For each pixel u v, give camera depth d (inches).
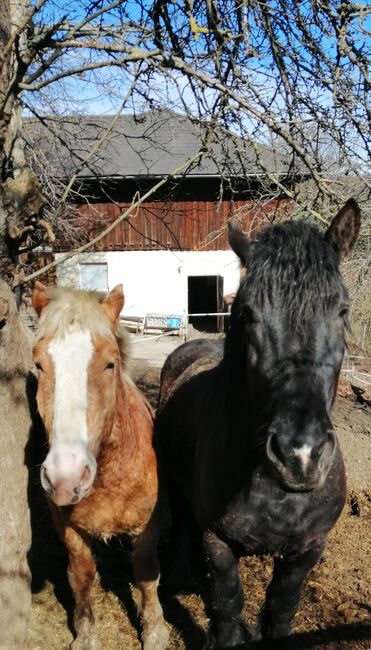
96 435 90.5
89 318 92.2
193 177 527.5
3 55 91.4
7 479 101.5
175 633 126.8
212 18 110.7
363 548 158.9
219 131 133.2
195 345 168.4
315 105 133.7
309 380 69.3
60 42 99.5
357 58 118.4
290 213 150.3
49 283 503.2
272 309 71.4
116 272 633.6
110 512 109.7
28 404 108.8
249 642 106.2
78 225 475.8
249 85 118.3
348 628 125.3
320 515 92.9
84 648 116.3
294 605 101.2
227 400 98.1
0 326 96.2
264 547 96.1
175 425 133.6
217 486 97.3
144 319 620.1
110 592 139.6
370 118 119.2
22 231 100.1
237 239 86.4
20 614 104.9
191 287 805.9
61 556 154.4
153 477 115.1
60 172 275.7
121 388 103.9
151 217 615.2
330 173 124.9
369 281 150.7
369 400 300.5
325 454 67.7
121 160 593.9
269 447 69.1
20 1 131.0
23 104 150.6
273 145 126.0
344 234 79.4
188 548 146.8
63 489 82.9
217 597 102.0
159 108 152.0
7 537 101.4
